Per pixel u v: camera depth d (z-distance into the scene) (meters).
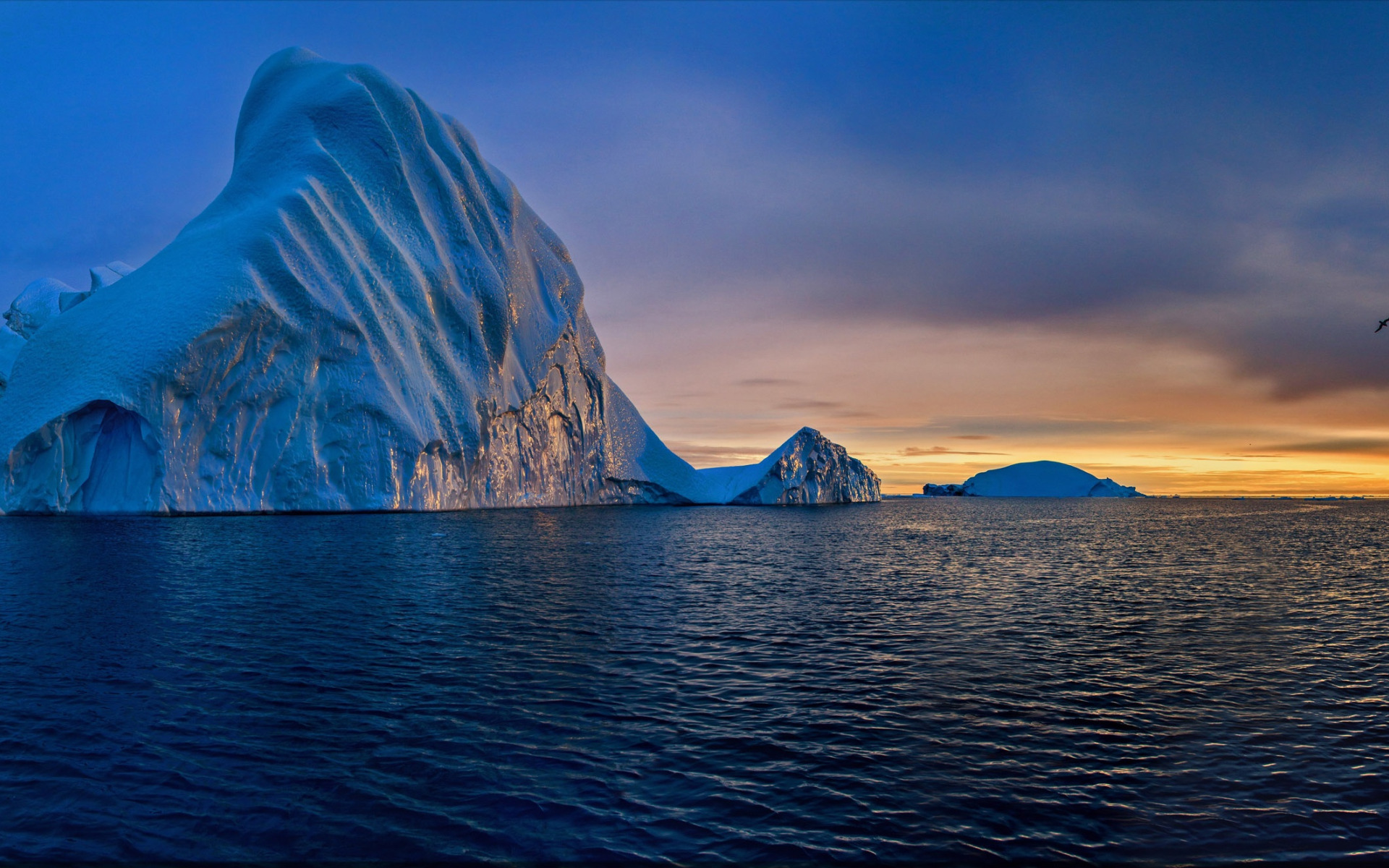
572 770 8.54
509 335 62.50
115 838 6.80
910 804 7.98
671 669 12.95
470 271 61.41
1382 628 18.50
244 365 43.25
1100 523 77.06
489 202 68.19
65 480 39.94
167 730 9.25
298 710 10.11
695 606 19.41
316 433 46.34
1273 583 27.72
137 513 40.12
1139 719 10.91
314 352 46.69
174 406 40.59
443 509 53.22
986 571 30.36
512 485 63.16
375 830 7.06
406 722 9.80
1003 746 9.73
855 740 9.77
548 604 18.67
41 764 8.19
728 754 9.18
